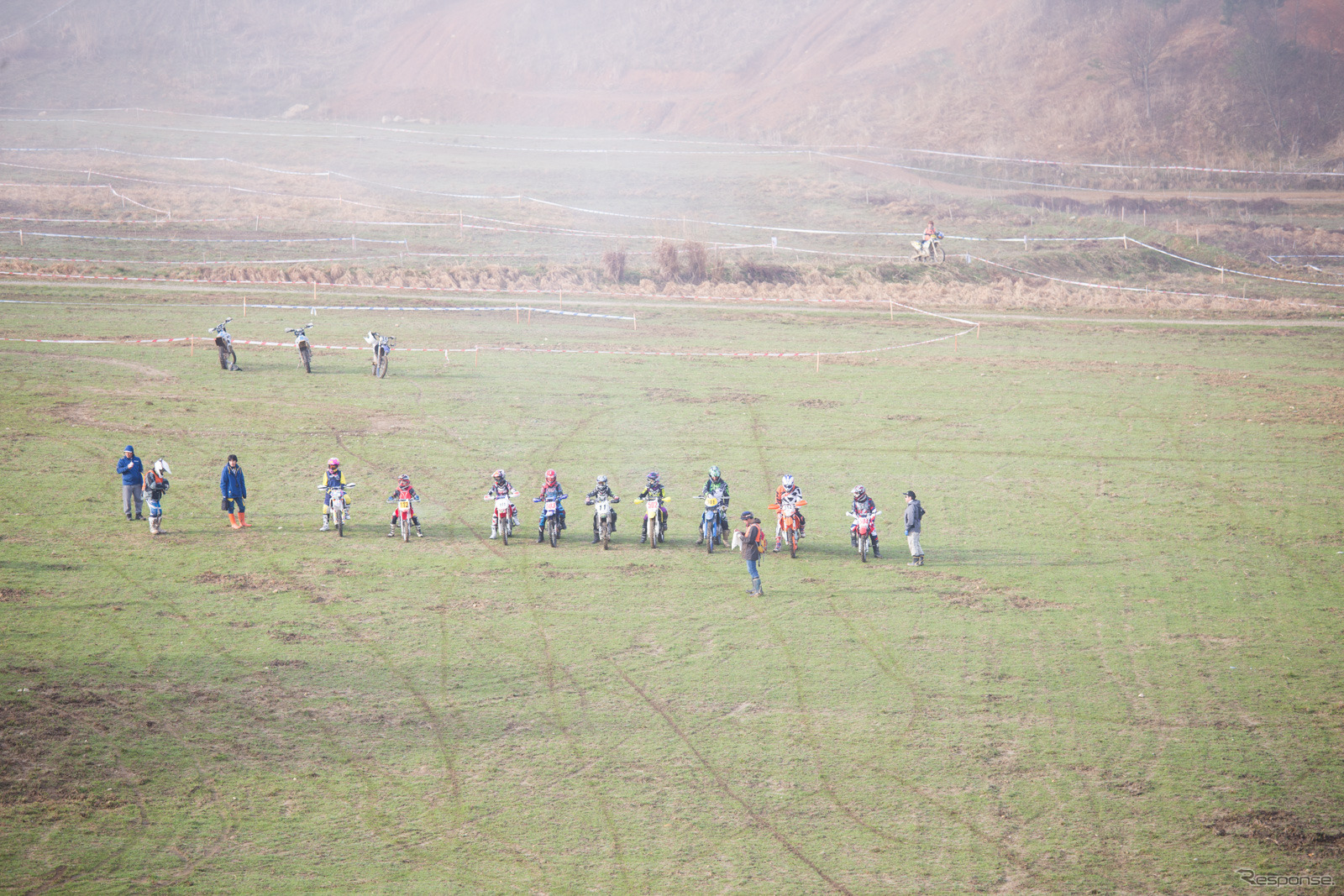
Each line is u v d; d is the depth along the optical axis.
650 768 35.56
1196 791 34.59
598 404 90.75
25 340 102.06
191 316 120.62
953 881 30.08
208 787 33.59
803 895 29.27
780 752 36.75
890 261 179.38
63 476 64.88
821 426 85.56
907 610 49.56
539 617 47.69
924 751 36.97
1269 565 56.38
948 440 82.19
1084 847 31.62
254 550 54.66
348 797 33.44
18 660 40.31
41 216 176.75
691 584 52.69
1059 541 60.12
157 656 41.72
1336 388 102.88
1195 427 87.56
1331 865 30.75
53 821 31.36
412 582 51.44
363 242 177.50
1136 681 42.47
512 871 30.20
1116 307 157.50
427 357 106.94
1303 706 40.41
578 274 163.25
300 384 92.62
